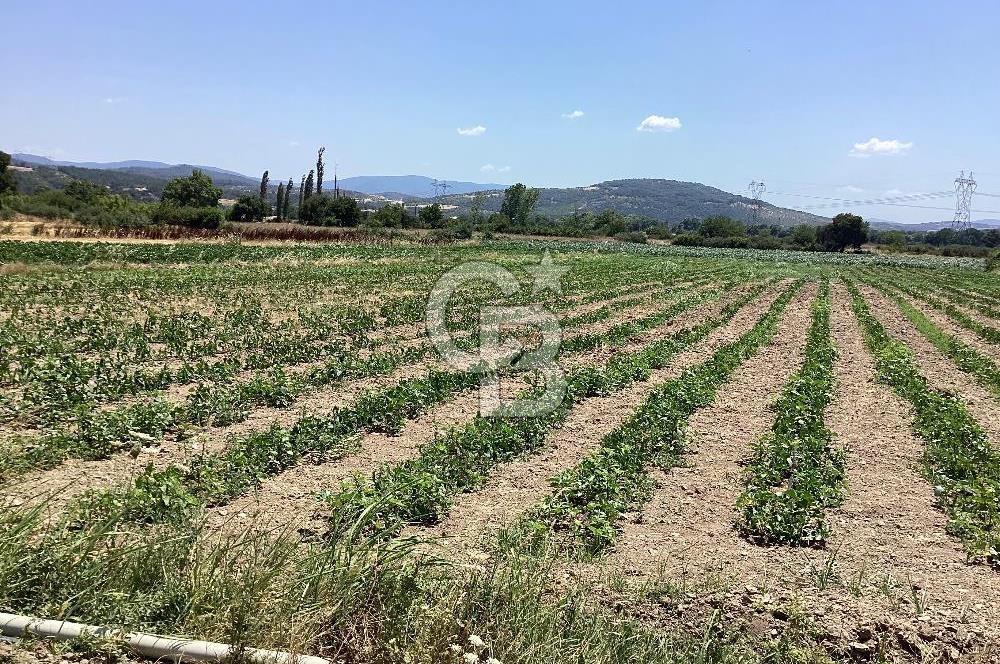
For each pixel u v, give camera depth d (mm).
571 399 14492
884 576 7586
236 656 4867
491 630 5664
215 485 8766
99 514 7195
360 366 16406
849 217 127938
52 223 68750
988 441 12469
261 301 29391
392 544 6289
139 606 5223
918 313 33375
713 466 11117
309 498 8891
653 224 174750
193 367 15484
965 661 6125
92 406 12172
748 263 80250
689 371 17844
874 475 10938
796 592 7066
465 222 126938
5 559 5234
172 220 78625
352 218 104375
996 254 88875
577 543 7875
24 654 4648
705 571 7477
